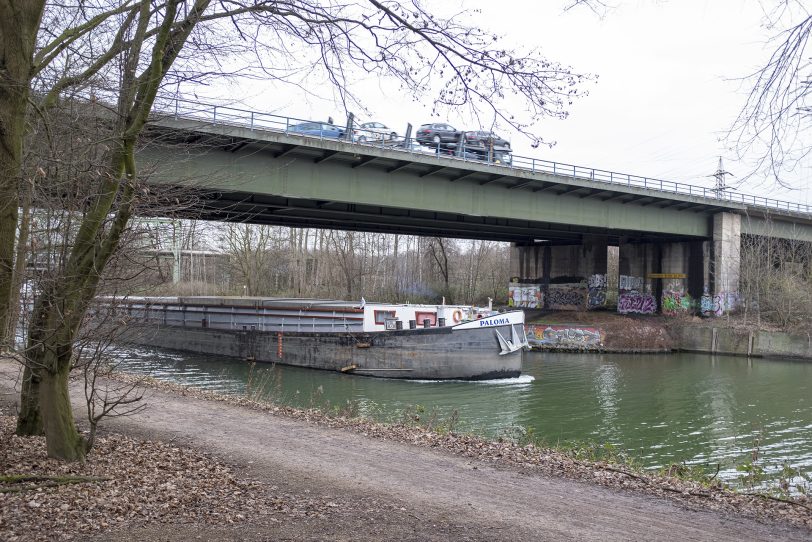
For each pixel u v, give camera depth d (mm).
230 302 42875
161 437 12008
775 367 41156
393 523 7762
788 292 50469
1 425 11391
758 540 7637
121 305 11242
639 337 49500
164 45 8102
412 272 78000
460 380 32406
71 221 9125
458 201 35750
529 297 62594
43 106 8898
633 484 10219
